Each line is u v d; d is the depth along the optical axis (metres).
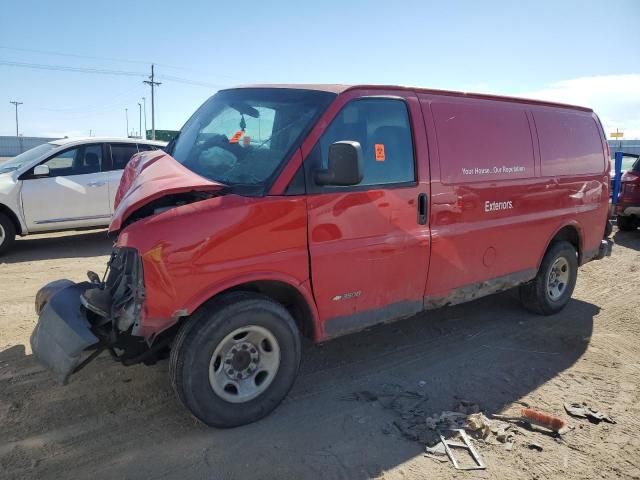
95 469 3.09
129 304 3.36
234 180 3.64
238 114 4.20
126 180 4.43
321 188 3.64
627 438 3.61
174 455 3.24
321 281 3.72
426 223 4.29
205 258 3.23
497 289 5.16
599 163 6.25
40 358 3.39
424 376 4.42
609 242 6.63
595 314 6.13
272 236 3.45
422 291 4.39
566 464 3.31
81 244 9.25
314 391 4.10
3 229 8.21
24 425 3.49
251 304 3.40
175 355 3.28
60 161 8.82
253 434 3.48
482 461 3.29
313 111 3.76
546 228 5.51
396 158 4.11
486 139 4.79
